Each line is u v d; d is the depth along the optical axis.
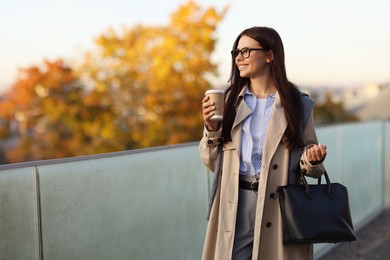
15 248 2.00
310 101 2.12
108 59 24.83
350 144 4.84
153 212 2.66
